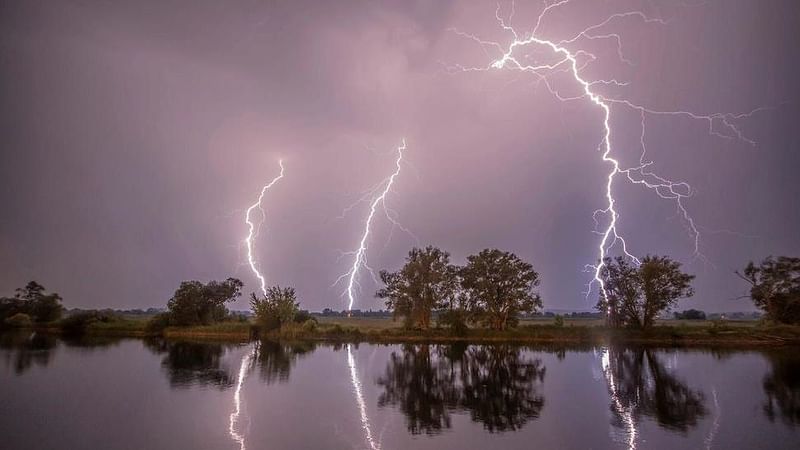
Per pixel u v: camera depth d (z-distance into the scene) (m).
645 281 44.28
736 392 19.00
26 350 32.44
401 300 48.38
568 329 45.44
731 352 35.34
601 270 46.44
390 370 24.95
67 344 37.62
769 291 44.19
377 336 46.47
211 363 26.91
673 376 23.30
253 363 27.19
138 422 13.43
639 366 27.20
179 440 11.73
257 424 13.36
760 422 14.11
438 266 48.53
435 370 25.09
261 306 48.66
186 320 50.50
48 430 12.55
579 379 22.27
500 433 12.75
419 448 11.33
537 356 32.84
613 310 45.84
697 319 76.12
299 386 19.70
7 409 14.99
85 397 16.98
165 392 18.08
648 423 13.95
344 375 22.94
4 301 57.16
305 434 12.39
